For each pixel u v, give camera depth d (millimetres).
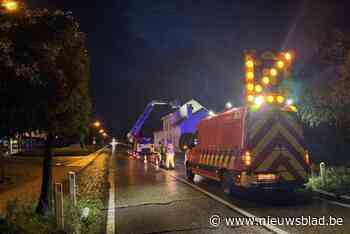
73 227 7043
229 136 11742
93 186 14945
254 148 10500
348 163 19141
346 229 7160
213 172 13070
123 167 26109
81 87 7641
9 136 6180
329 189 11766
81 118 7934
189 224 8062
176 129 51062
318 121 13695
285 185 10539
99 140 100125
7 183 15172
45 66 5375
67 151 47094
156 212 9562
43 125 6789
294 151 10758
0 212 8867
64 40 5680
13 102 5387
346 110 12656
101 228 7969
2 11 4699
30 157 35906
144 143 48438
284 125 10812
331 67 12453
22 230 6473
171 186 14773
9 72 4820
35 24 5168
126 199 11898
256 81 11297
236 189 12008
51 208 8148
